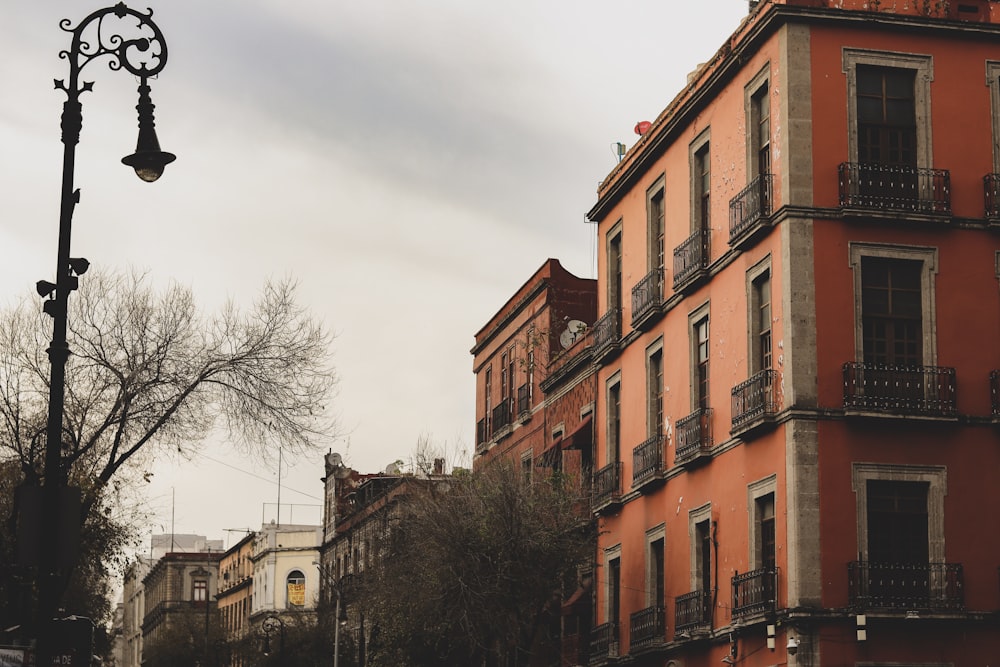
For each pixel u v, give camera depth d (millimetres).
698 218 32812
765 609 26812
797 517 26250
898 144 28266
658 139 35062
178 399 30906
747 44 29422
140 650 161000
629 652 34938
